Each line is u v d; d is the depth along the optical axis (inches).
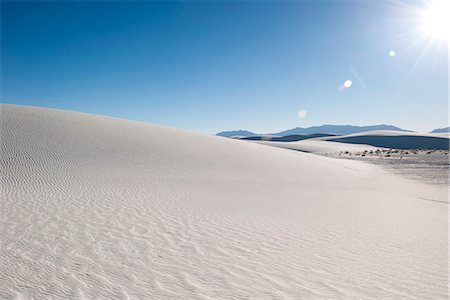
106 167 735.7
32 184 548.1
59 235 271.7
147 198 461.1
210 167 829.8
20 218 325.1
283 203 451.5
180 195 494.0
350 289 178.4
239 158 1000.2
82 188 527.5
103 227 300.8
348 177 845.2
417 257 230.8
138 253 233.0
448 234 295.9
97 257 222.8
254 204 438.6
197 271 202.2
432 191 638.5
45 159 749.9
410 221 350.6
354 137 4790.8
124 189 530.9
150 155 888.9
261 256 231.5
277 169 879.7
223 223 328.2
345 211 402.6
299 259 225.8
